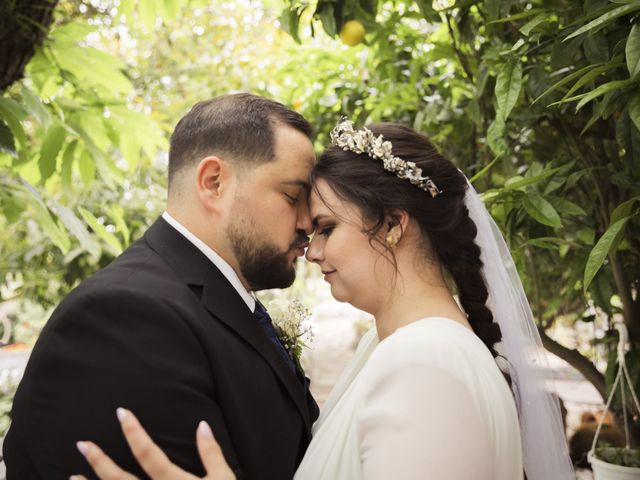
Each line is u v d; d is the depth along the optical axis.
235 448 1.44
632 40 1.36
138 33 4.86
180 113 5.51
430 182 1.46
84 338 1.35
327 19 2.18
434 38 2.90
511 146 2.45
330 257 1.49
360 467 1.33
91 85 2.70
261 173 1.57
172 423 1.32
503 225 2.08
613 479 2.18
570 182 2.01
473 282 1.55
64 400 1.32
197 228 1.60
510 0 1.79
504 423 1.24
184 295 1.47
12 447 1.44
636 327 2.30
